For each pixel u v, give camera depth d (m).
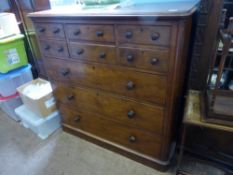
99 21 0.96
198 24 1.07
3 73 1.78
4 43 1.69
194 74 1.20
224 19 0.99
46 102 1.60
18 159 1.50
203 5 1.01
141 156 1.32
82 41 1.10
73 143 1.61
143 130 1.19
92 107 1.36
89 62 1.15
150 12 0.82
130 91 1.08
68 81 1.37
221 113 0.90
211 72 1.06
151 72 0.95
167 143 1.15
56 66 1.37
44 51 1.36
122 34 0.93
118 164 1.38
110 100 1.22
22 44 1.86
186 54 1.03
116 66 1.05
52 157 1.49
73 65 1.25
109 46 1.01
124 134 1.32
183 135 1.08
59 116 1.75
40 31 1.27
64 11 1.15
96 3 1.20
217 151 1.25
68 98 1.43
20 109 1.80
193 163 1.33
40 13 1.19
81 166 1.39
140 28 0.86
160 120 1.07
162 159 1.24
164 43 0.84
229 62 1.15
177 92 1.01
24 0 1.82
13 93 1.88
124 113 1.21
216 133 1.20
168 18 0.77
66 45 1.19
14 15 1.81
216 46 0.97
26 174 1.37
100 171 1.34
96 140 1.53
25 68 1.92
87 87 1.28
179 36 0.80
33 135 1.74
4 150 1.60
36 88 1.72
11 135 1.76
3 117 2.05
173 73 0.89
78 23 1.05
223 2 0.94
